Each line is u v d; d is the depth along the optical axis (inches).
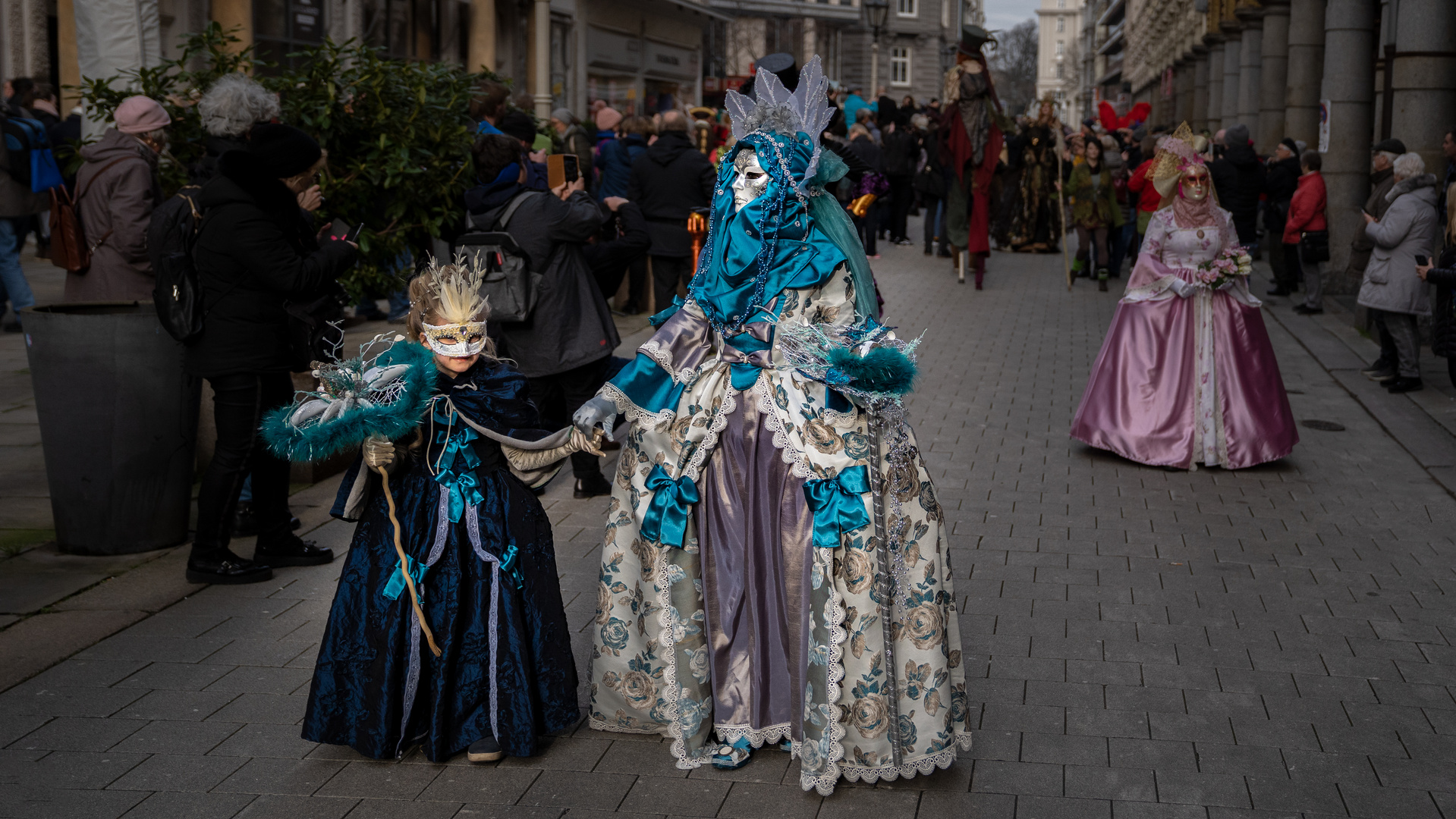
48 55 580.7
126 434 206.1
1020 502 250.4
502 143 237.9
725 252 140.6
